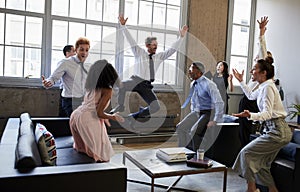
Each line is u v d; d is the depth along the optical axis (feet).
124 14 15.90
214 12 18.12
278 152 8.58
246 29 19.65
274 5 18.16
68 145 8.86
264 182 8.28
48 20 14.71
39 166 5.16
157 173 6.94
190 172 7.24
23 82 14.33
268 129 8.26
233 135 11.32
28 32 14.47
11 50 14.24
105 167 5.19
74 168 5.03
